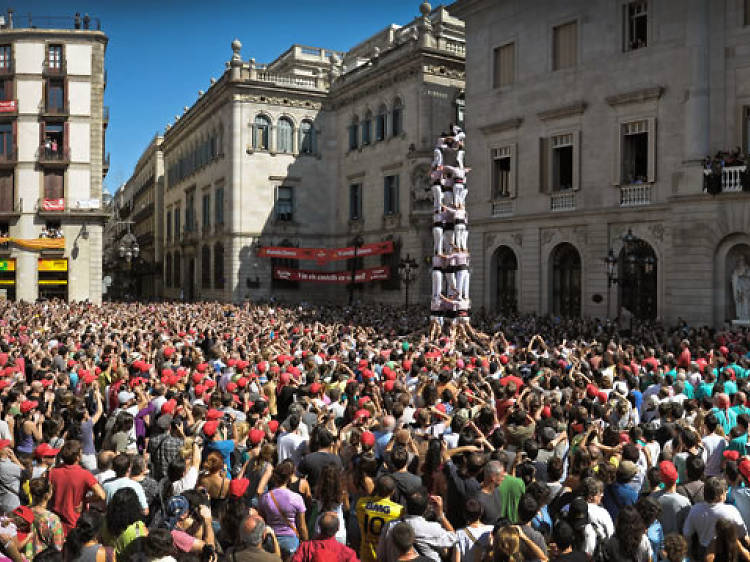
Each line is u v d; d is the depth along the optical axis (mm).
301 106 60375
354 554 6715
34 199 53594
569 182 38219
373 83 54875
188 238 70812
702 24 31375
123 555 6785
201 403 12773
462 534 7211
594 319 34156
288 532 7859
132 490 7113
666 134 32938
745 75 30469
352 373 14961
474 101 42688
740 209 29812
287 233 59969
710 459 10039
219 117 61812
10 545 7207
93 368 16094
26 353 18391
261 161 59125
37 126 53531
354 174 58125
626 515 6629
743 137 30641
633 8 34812
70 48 53781
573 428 10891
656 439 10266
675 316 32062
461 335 27719
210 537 7520
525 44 39531
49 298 53750
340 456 10078
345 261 59594
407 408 11383
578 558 6555
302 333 24828
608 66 35375
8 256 53250
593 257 35938
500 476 7949
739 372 15938
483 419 10438
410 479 8281
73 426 11273
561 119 37594
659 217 33125
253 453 9414
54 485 8391
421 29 49469
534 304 39125
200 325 29812
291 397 13844
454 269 29797
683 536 6973
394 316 37406
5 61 53406
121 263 111688
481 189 42344
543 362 16016
